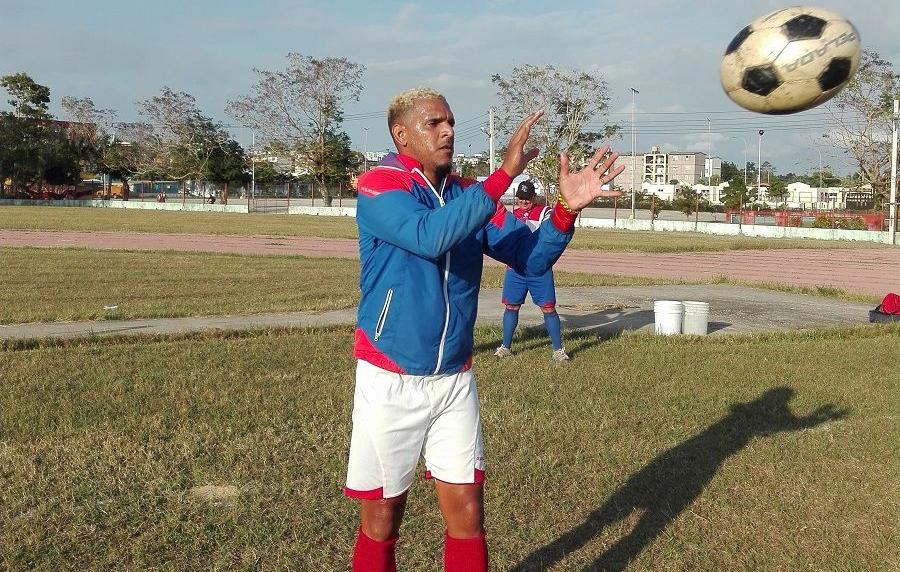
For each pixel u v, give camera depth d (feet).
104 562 13.78
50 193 274.98
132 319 38.63
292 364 28.68
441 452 11.07
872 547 14.80
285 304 43.68
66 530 14.85
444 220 9.63
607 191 10.57
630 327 39.29
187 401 23.18
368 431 10.75
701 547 14.73
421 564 13.99
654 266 79.51
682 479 18.06
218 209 229.86
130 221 144.05
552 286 30.27
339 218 181.47
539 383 26.61
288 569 13.64
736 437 21.21
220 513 15.64
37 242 90.89
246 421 21.38
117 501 16.05
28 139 261.65
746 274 73.31
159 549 14.29
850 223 150.00
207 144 264.52
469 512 11.15
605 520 15.90
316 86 231.71
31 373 26.17
